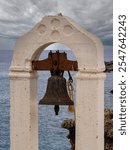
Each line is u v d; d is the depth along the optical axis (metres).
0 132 32.84
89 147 6.77
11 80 7.24
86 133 6.77
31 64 7.11
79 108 6.78
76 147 6.88
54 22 6.78
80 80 6.70
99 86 6.67
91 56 6.57
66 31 6.71
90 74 6.62
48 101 6.91
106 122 12.60
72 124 13.02
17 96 7.23
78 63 6.68
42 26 6.89
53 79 6.95
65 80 7.01
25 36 7.03
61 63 6.89
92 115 6.69
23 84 7.16
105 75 6.87
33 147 7.30
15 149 7.32
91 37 6.57
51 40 6.83
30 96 7.16
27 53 7.05
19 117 7.24
